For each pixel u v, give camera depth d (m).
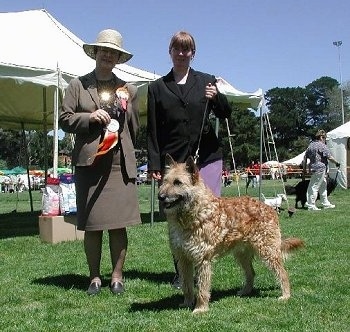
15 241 9.88
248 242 5.17
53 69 10.31
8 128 19.31
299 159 51.44
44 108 15.38
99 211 5.62
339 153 27.45
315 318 4.54
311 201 15.77
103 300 5.38
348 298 5.22
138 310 4.97
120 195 5.70
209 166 5.92
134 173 5.81
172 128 5.82
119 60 6.12
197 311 4.80
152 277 6.54
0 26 11.85
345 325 4.34
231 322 4.49
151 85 5.97
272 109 112.81
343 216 13.48
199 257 4.76
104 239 9.73
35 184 51.03
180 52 5.74
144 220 13.48
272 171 38.47
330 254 7.79
